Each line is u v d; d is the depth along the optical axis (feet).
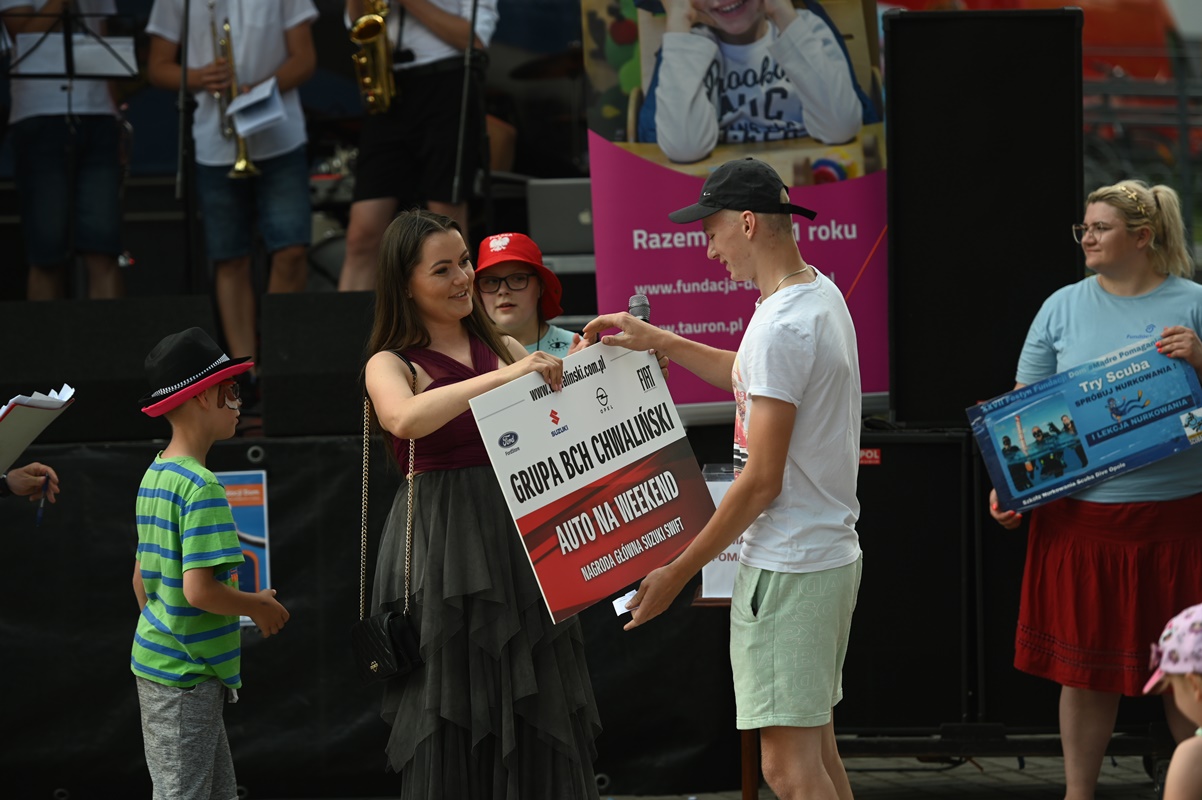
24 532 40.81
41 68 52.08
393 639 27.53
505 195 58.95
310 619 41.04
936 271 40.88
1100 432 35.24
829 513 27.25
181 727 30.19
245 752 41.11
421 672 28.09
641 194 41.70
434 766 27.61
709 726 41.34
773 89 41.78
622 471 27.45
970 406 39.45
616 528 27.25
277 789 41.45
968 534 39.99
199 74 51.96
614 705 41.37
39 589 40.88
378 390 27.58
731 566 33.99
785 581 27.04
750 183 27.40
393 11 51.47
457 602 27.35
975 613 40.09
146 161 65.05
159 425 41.45
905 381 41.06
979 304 40.91
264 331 41.34
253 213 56.03
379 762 41.11
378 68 50.34
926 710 40.29
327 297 41.63
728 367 28.45
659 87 41.52
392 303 28.71
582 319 52.21
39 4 53.26
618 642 41.45
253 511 40.96
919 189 40.78
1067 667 36.22
